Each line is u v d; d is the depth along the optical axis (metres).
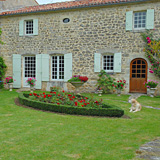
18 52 12.28
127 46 10.17
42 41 11.74
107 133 4.34
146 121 5.32
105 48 10.55
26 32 12.30
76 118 5.49
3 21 12.48
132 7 9.97
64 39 11.30
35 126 4.79
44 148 3.57
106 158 3.19
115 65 10.41
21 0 13.88
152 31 9.72
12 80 11.89
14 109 6.56
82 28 10.93
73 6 10.70
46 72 11.74
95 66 10.76
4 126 4.77
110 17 10.40
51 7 11.52
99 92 9.93
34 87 11.99
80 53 11.03
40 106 6.57
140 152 3.39
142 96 9.43
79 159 3.16
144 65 10.14
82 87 11.09
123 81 10.27
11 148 3.56
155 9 9.62
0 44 12.62
